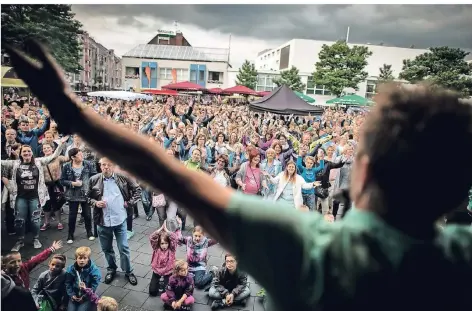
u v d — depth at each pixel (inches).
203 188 18.9
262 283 18.3
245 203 18.5
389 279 17.3
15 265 125.0
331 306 17.0
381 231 18.4
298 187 189.9
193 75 1422.2
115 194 166.4
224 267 163.0
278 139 297.3
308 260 17.4
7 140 238.2
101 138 19.0
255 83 1389.0
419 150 18.1
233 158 277.6
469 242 19.7
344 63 879.7
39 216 198.4
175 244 168.7
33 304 118.6
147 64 1391.5
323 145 295.3
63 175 207.9
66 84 18.9
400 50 1188.5
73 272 142.1
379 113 19.9
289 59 1417.3
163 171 19.0
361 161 20.2
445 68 657.0
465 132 18.5
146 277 180.5
